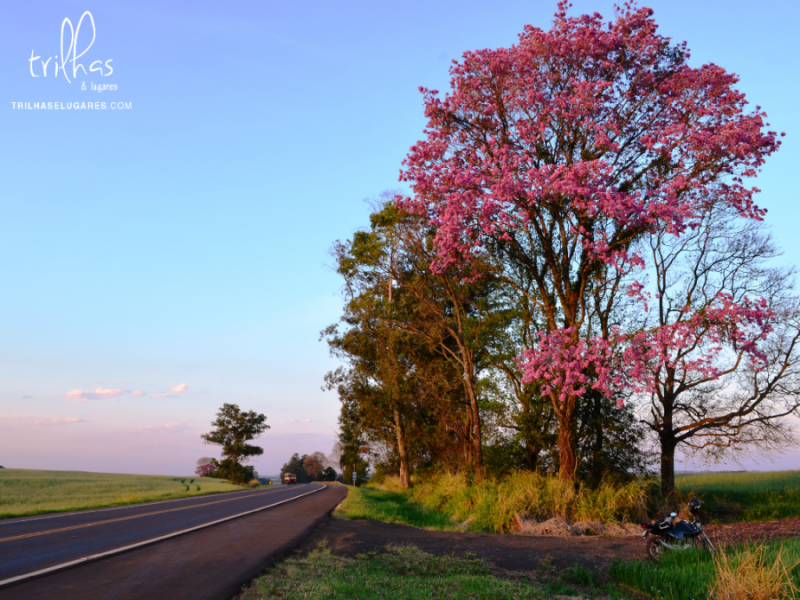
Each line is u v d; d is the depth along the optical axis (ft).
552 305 71.00
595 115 65.16
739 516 64.75
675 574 30.50
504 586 27.76
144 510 62.69
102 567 27.07
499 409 87.35
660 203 56.54
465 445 89.61
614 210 55.26
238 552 32.32
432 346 97.91
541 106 67.15
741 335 57.26
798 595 24.68
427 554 35.88
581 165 56.29
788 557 29.30
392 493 135.85
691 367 57.16
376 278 101.65
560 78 67.56
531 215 62.08
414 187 69.72
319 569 28.48
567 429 65.67
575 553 40.93
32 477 169.78
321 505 76.02
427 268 87.40
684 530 38.04
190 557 30.27
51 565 27.25
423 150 70.33
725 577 26.50
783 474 116.37
